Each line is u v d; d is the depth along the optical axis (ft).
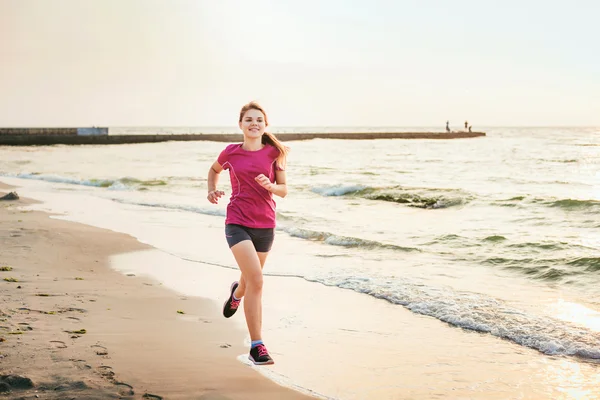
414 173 82.23
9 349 13.29
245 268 12.89
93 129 214.07
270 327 17.25
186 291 21.02
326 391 12.58
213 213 42.78
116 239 31.27
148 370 12.73
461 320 17.83
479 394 12.62
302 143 218.18
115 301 18.94
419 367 14.20
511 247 29.76
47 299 18.52
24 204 46.96
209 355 14.16
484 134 297.12
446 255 28.32
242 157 13.39
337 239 31.76
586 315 18.33
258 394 11.91
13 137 189.37
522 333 16.55
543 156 121.80
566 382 13.32
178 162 106.83
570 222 38.47
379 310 19.24
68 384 11.48
